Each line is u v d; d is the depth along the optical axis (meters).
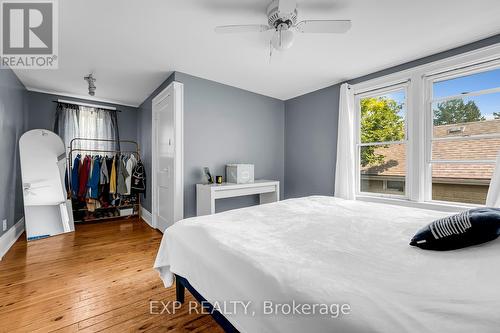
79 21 1.81
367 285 0.72
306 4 1.62
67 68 2.71
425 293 0.66
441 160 2.41
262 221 1.48
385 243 1.10
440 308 0.58
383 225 1.38
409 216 1.58
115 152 4.21
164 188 3.13
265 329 0.75
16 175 2.96
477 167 2.24
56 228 3.12
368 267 0.85
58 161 3.31
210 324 1.40
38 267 2.12
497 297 0.62
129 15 1.74
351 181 2.92
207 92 3.07
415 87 2.49
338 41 2.12
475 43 2.11
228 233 1.23
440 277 0.76
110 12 1.70
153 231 3.28
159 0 1.58
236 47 2.23
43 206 3.08
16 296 1.66
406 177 2.63
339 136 3.04
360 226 1.36
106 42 2.13
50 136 3.28
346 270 0.82
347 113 2.95
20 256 2.38
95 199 3.64
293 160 3.87
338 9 1.67
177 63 2.58
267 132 3.79
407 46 2.21
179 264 1.31
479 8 1.66
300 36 2.03
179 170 2.81
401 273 0.80
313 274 0.79
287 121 3.99
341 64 2.61
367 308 0.60
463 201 2.31
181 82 2.83
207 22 1.83
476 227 0.94
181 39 2.08
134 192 3.84
